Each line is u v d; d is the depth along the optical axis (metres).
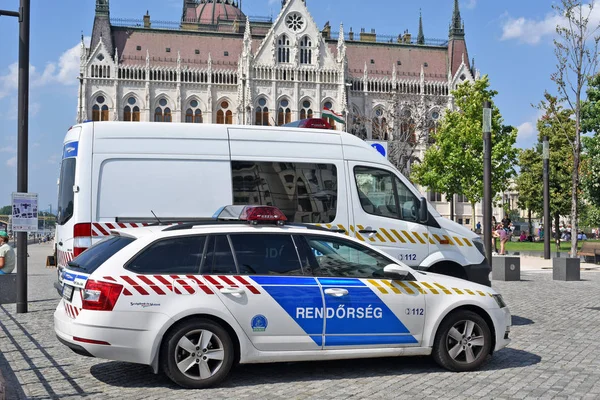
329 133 12.26
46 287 21.44
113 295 7.61
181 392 7.66
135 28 102.88
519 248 49.09
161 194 11.20
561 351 10.25
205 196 11.36
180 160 11.33
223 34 105.75
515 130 57.28
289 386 7.96
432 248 12.51
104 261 7.88
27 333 11.99
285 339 8.09
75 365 9.21
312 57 100.38
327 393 7.61
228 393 7.61
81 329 7.59
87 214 10.92
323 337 8.23
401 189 12.52
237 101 101.94
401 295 8.59
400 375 8.59
